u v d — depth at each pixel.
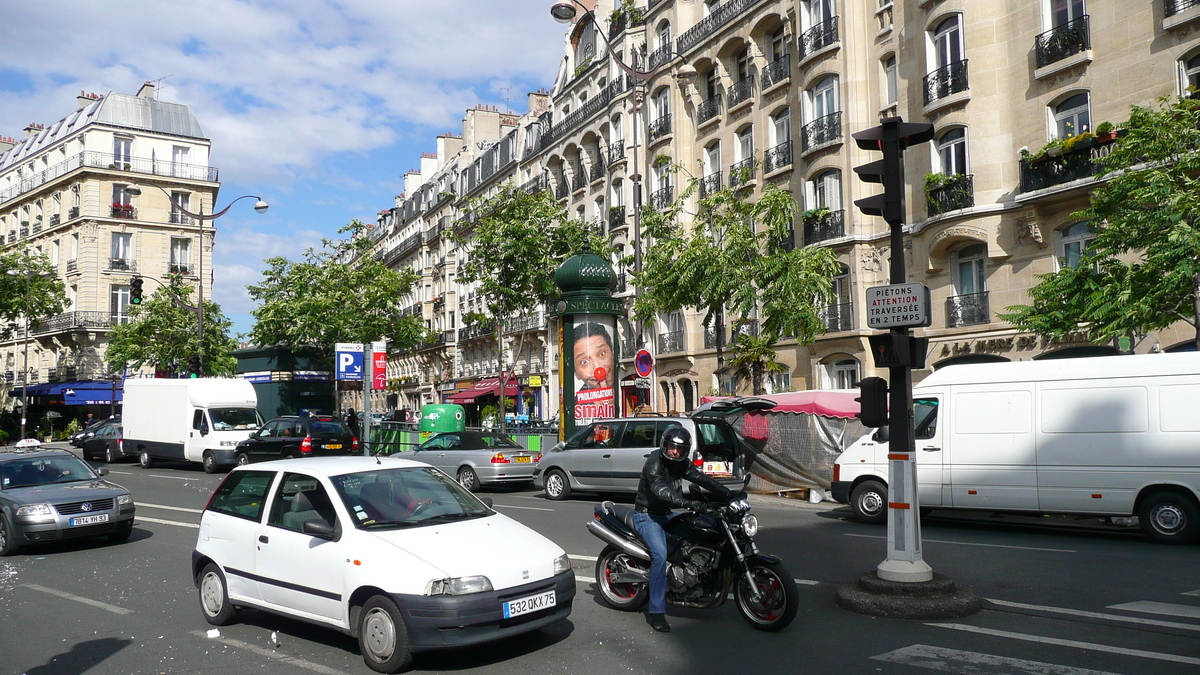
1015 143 23.02
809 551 11.04
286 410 36.84
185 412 27.22
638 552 7.61
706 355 33.94
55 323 57.97
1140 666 6.02
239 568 7.49
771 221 21.14
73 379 56.56
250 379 38.12
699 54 34.97
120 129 59.84
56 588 9.56
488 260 28.59
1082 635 6.87
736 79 33.62
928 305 7.76
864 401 7.99
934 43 24.91
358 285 40.06
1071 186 20.75
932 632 7.05
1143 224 15.50
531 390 49.78
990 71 23.42
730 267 20.78
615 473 17.22
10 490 12.35
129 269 58.88
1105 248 16.58
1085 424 12.32
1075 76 21.56
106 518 12.22
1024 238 22.39
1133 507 11.88
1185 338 19.42
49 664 6.56
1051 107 22.25
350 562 6.53
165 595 9.03
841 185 28.08
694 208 34.84
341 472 7.27
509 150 54.16
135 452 29.14
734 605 8.19
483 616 6.16
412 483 7.50
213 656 6.71
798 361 29.55
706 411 15.74
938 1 24.47
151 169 60.72
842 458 14.25
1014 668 6.04
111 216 58.53
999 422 13.05
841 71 27.92
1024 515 13.83
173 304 49.91
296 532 7.08
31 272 45.34
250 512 7.60
